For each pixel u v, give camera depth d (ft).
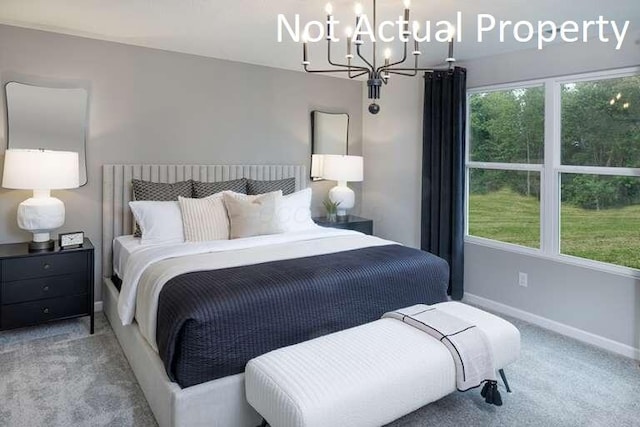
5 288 9.87
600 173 10.72
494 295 13.21
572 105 11.27
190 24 10.62
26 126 11.22
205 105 13.93
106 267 12.49
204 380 6.57
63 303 10.54
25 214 10.26
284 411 5.47
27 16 10.19
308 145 16.29
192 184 13.00
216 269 8.19
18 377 8.59
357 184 17.70
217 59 14.03
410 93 15.49
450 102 13.53
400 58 13.33
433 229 14.21
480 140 13.62
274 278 7.67
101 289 12.53
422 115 15.07
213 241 10.66
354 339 6.89
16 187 9.96
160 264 8.66
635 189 10.20
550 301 11.75
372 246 10.50
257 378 6.08
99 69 12.12
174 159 13.50
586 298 10.95
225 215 11.65
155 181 13.00
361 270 8.51
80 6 9.48
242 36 11.60
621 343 10.28
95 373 8.79
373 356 6.36
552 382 8.71
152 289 7.79
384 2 8.85
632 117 10.17
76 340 10.38
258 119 15.05
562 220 11.60
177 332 6.48
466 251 13.99
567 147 11.42
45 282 10.30
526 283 12.32
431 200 14.28
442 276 9.70
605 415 7.55
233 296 6.94
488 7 8.99
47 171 10.11
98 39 12.02
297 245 10.45
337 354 6.40
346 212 16.39
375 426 5.90
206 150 14.06
